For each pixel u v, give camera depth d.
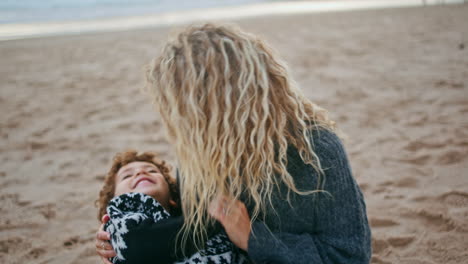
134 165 2.14
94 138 4.45
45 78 7.33
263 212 1.39
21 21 17.78
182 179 1.65
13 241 2.70
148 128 4.64
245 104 1.26
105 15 19.12
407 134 3.88
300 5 20.44
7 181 3.57
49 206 3.12
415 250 2.34
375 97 5.04
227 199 1.36
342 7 17.62
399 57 6.93
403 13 12.59
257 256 1.36
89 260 2.47
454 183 2.94
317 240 1.37
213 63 1.25
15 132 4.75
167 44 1.35
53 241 2.69
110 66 7.98
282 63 1.38
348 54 7.55
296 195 1.35
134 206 1.72
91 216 2.97
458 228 2.45
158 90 1.33
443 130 3.86
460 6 12.68
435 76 5.59
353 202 1.36
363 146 3.74
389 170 3.26
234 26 1.36
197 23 1.38
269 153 1.30
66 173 3.67
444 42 7.67
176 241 1.50
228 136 1.29
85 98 5.99
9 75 7.73
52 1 22.55
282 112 1.32
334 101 5.02
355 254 1.35
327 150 1.32
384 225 2.58
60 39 11.99
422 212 2.64
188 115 1.28
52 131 4.73
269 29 11.38
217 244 1.50
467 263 2.19
